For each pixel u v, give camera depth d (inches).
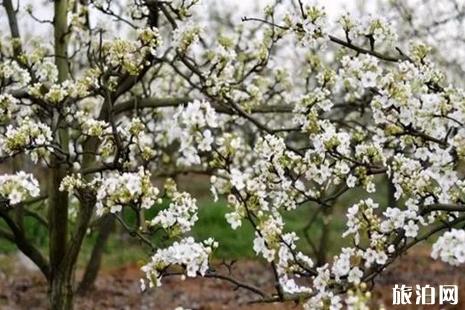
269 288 446.0
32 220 532.4
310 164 160.1
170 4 201.6
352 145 200.4
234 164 285.4
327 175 159.6
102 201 145.1
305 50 273.4
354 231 143.1
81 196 168.7
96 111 303.6
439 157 144.7
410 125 151.9
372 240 141.2
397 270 490.0
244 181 139.9
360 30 173.9
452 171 144.5
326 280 141.4
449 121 145.3
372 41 175.0
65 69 252.4
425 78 162.9
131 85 231.5
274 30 219.0
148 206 142.8
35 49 248.1
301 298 144.6
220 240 596.7
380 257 140.3
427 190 146.6
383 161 158.9
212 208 657.0
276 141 159.5
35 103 216.5
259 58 223.9
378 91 154.4
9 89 238.2
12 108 194.4
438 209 145.6
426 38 372.8
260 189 141.4
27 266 494.6
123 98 321.1
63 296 235.6
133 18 213.5
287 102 279.3
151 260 147.2
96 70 195.5
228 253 577.3
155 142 307.7
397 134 153.6
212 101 231.5
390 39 173.5
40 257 239.6
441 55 377.4
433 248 121.3
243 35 270.7
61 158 194.9
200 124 130.1
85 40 259.3
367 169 157.2
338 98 289.4
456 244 119.9
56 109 202.2
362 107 248.4
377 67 150.6
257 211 144.9
